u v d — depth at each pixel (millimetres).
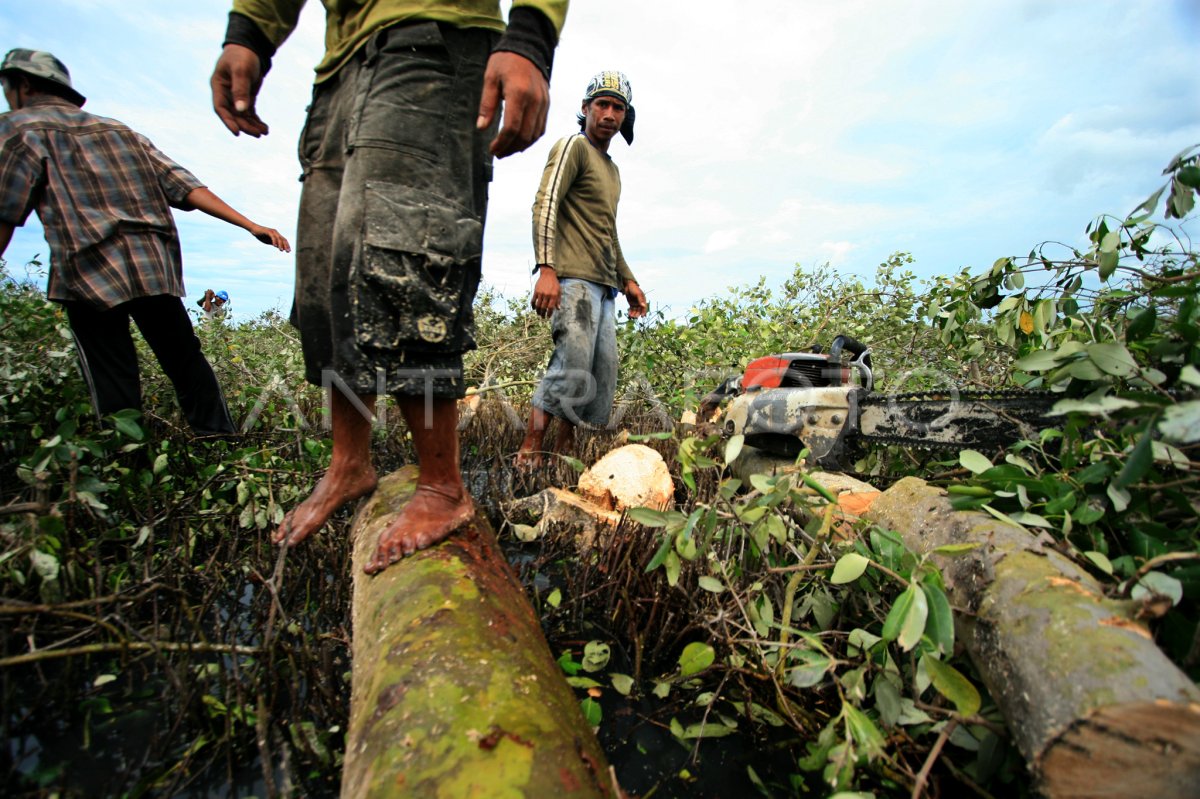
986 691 1252
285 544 1852
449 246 1580
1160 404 1045
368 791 949
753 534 1664
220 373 4387
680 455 1944
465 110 1664
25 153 2646
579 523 2746
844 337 2846
